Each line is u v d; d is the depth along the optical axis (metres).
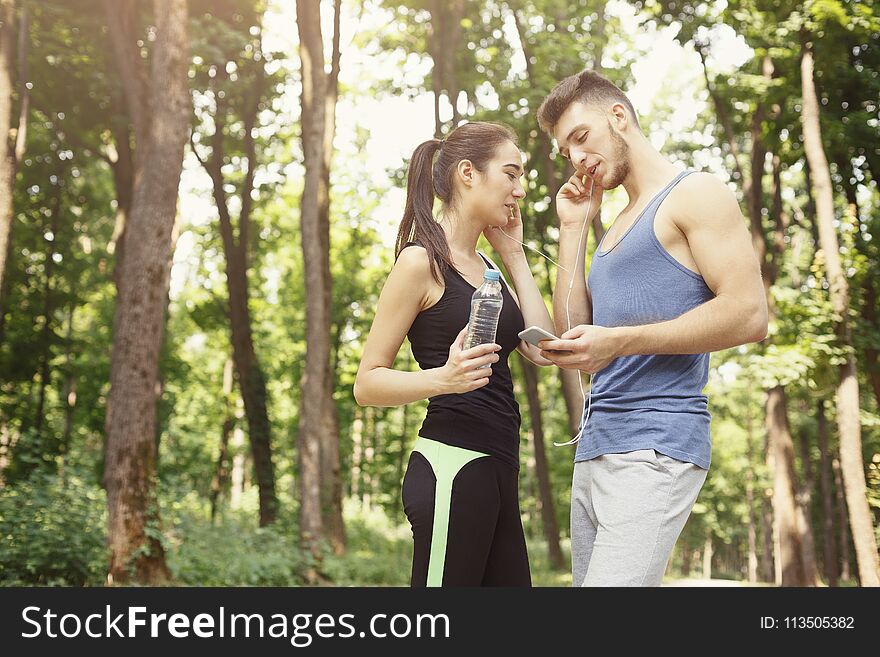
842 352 13.70
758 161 18.30
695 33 17.45
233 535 13.06
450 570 2.58
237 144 22.30
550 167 18.33
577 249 2.96
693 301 2.48
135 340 10.47
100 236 30.02
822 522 32.44
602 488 2.54
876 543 13.70
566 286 2.94
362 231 25.58
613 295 2.60
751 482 40.53
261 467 20.09
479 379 2.46
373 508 31.52
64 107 19.66
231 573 11.58
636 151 2.62
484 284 2.50
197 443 34.56
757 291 2.37
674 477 2.45
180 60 10.91
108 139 22.14
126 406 10.37
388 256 27.45
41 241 24.42
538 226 20.61
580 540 2.71
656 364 2.53
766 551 37.97
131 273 10.59
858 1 13.78
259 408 20.42
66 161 23.89
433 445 2.64
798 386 14.61
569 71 17.12
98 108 20.03
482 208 2.77
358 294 28.11
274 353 31.95
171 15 10.91
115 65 17.69
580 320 2.90
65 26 17.50
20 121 14.86
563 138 2.71
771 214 21.34
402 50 19.67
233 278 20.89
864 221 16.03
